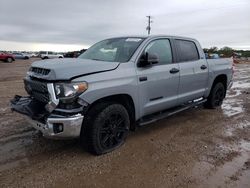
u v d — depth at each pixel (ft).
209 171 12.18
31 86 13.61
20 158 13.20
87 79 12.41
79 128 12.36
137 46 15.46
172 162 13.01
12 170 12.02
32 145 14.74
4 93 29.71
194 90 19.65
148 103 15.66
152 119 16.25
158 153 14.01
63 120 11.89
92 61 14.06
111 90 13.23
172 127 18.26
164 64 16.69
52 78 12.05
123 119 14.21
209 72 21.02
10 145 14.69
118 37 17.57
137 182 11.21
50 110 12.17
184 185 11.00
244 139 16.28
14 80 43.96
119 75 13.69
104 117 13.16
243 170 12.31
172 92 17.30
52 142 15.17
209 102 22.94
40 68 13.01
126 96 14.32
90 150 13.32
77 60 14.33
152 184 11.07
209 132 17.38
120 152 14.02
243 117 21.09
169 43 17.57
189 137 16.43
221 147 14.96
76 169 12.19
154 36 16.52
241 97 29.55
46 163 12.73
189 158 13.47
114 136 14.05
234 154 14.05
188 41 19.51
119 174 11.82
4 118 19.44
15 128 17.34
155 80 15.67
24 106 13.05
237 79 48.03
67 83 11.96
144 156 13.62
